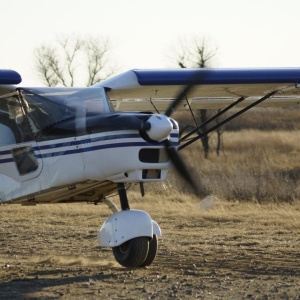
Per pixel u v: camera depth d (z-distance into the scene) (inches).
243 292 675.4
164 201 1461.6
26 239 1065.5
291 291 680.4
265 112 4653.1
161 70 884.6
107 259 900.6
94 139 795.4
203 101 1043.3
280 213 1302.9
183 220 1247.5
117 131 783.1
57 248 986.1
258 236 1079.0
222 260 872.3
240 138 3651.6
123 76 877.2
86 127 803.4
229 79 894.4
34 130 834.2
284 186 1585.9
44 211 1366.9
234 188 1547.7
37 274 780.6
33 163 836.0
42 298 653.9
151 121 773.3
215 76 890.1
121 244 818.8
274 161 2630.4
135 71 877.8
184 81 882.1
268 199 1480.1
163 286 705.0
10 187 852.6
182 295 661.9
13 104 848.9
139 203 1445.6
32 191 839.7
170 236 1081.4
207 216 1279.5
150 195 1549.0
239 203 1440.7
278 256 900.0
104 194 876.6
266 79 907.4
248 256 900.6
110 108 839.7
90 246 1002.1
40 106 836.0
